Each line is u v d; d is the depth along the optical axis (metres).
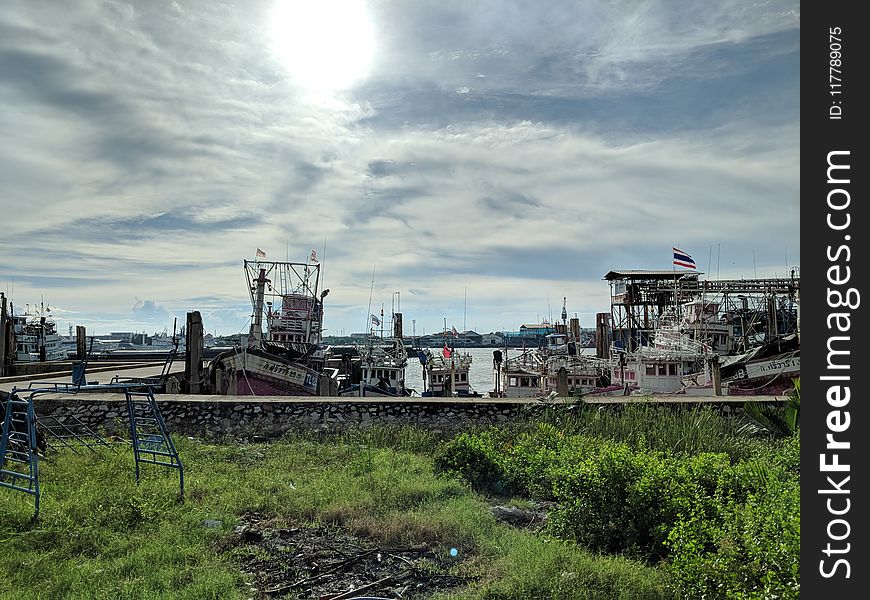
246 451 13.39
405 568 7.13
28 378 25.83
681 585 6.27
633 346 51.31
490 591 6.36
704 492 8.05
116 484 10.02
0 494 9.29
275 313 39.44
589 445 12.36
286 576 6.94
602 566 6.86
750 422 14.66
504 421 15.58
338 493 9.73
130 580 6.58
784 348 31.48
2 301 35.00
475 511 8.78
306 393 30.14
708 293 44.62
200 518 8.52
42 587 6.45
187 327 24.42
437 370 44.31
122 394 16.55
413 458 12.26
